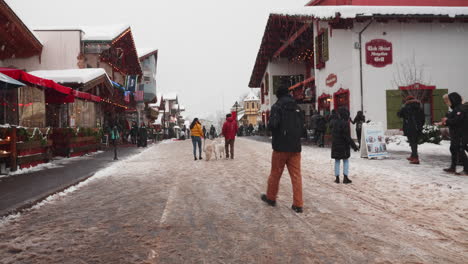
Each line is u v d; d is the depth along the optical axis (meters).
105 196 6.04
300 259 3.05
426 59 17.47
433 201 5.03
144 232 3.92
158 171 9.38
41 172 8.90
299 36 26.75
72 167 10.14
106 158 13.29
